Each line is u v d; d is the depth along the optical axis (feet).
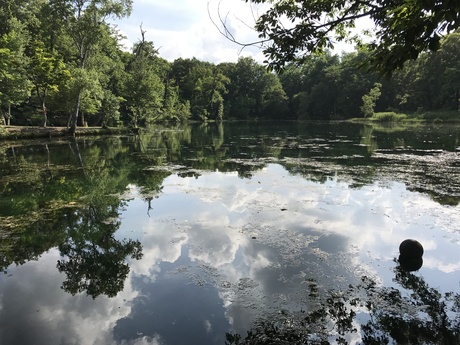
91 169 49.29
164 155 63.46
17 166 51.44
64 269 20.11
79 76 91.76
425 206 29.91
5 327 14.60
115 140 91.40
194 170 48.37
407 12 11.78
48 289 17.80
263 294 16.83
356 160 53.47
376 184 37.81
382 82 206.49
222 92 256.52
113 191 37.04
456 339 13.48
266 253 21.35
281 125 172.24
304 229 25.16
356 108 219.41
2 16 94.63
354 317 14.98
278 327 14.35
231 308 15.74
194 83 237.66
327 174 43.57
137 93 119.75
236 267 19.65
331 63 247.70
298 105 249.55
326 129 133.08
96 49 101.30
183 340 13.56
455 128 121.90
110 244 23.38
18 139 86.33
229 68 268.41
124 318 15.10
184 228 25.96
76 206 31.76
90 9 88.48
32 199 33.99
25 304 16.40
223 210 30.07
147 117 143.43
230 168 49.39
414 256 20.02
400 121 173.17
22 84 86.63
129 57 169.17
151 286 17.83
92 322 14.88
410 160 52.26
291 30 16.66
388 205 30.42
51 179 42.70
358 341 13.44
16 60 85.40
